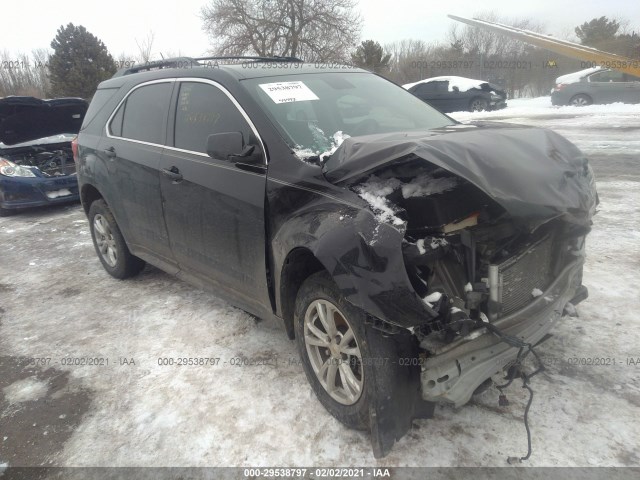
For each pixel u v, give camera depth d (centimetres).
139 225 399
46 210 810
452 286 223
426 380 214
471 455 226
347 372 238
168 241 367
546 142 258
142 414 273
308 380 268
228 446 245
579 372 275
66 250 583
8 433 268
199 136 328
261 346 332
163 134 362
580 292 285
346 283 211
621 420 239
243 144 288
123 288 453
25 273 514
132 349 341
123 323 381
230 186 292
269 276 280
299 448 240
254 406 272
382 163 223
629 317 327
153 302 416
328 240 220
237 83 310
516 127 291
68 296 444
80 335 368
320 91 330
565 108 1683
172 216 350
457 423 245
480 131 257
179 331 361
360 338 221
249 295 304
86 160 454
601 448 224
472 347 211
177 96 356
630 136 1039
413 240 222
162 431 259
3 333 382
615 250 440
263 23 2964
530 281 242
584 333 312
